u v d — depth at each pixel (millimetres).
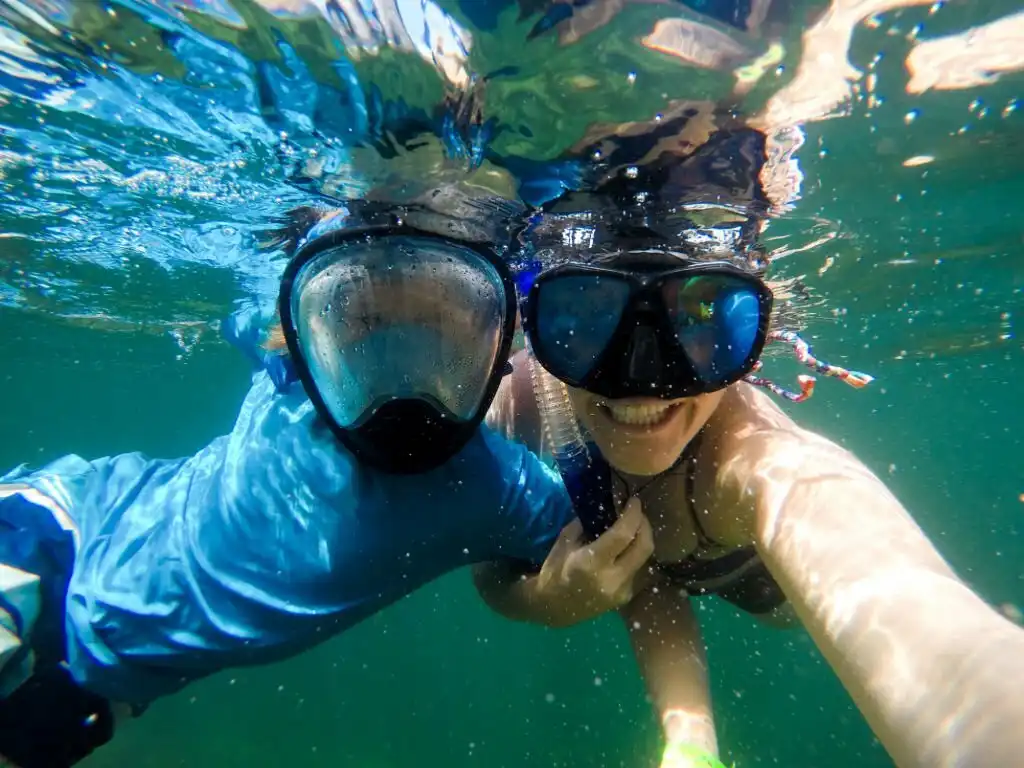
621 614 579
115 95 633
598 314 434
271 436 509
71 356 2818
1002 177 941
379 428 417
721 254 941
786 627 742
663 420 446
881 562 276
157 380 3635
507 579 547
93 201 987
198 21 497
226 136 682
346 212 800
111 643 479
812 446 384
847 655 260
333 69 528
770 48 503
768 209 836
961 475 9039
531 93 534
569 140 599
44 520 532
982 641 223
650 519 515
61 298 1772
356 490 457
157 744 2350
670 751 445
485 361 440
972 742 204
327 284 430
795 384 3232
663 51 492
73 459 613
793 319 1711
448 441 432
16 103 671
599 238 794
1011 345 2604
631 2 440
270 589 466
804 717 4508
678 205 735
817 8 470
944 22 507
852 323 2006
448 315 433
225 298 1630
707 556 525
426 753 2887
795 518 332
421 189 699
